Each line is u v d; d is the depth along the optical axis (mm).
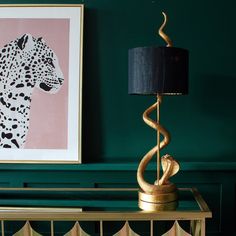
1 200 1175
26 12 1250
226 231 1268
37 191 1245
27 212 953
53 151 1250
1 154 1257
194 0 1249
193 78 1265
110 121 1290
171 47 923
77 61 1245
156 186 1007
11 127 1257
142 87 940
